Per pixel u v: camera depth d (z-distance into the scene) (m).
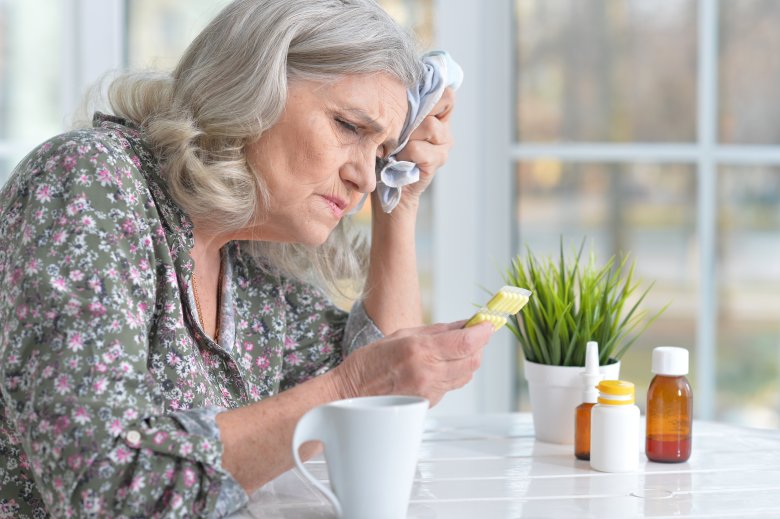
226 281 1.40
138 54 2.58
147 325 1.14
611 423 1.26
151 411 1.03
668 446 1.31
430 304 2.60
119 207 1.11
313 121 1.22
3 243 1.10
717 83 2.58
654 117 2.59
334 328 1.58
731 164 2.59
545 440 1.45
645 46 2.58
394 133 1.33
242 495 1.05
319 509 1.10
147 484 0.98
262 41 1.21
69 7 2.54
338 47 1.21
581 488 1.18
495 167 2.58
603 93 2.59
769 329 2.62
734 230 2.60
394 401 1.02
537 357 1.45
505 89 2.56
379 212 1.58
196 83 1.25
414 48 1.33
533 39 2.58
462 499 1.13
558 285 1.45
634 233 2.60
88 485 0.97
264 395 1.43
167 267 1.19
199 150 1.24
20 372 1.01
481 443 1.44
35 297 1.02
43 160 1.12
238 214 1.24
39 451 0.98
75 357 1.00
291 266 1.50
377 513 0.99
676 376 1.31
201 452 1.00
